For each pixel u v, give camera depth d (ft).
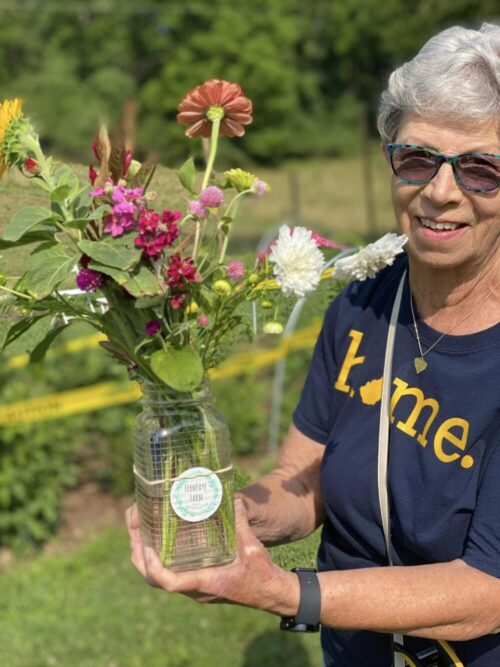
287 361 21.77
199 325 4.66
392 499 5.60
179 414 4.87
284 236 4.53
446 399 5.43
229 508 5.00
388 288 6.03
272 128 92.79
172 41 92.48
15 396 16.89
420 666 5.59
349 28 109.09
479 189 5.15
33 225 4.43
